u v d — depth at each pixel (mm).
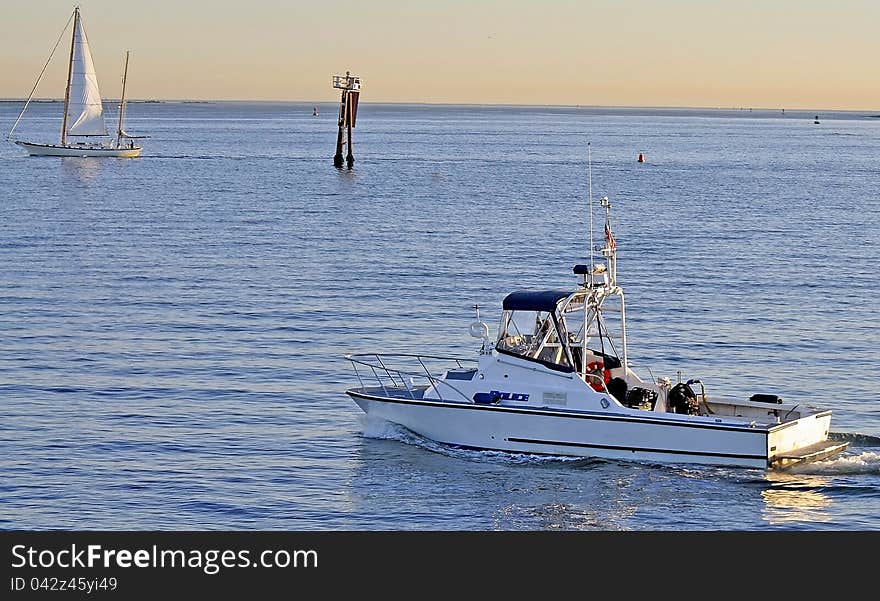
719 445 25906
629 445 26438
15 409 31484
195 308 46656
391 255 62125
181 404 32219
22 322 43688
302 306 47125
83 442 28609
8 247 64625
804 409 27094
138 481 25984
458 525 23781
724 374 36156
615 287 28234
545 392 27172
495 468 26734
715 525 23672
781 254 62938
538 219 80938
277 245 66188
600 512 24344
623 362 28391
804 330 42562
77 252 62906
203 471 26688
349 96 132000
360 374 35906
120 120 157000
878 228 76062
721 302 48250
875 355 38562
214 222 78375
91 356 37906
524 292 27938
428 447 28094
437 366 37031
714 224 78125
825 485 25484
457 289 51625
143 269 56875
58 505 24562
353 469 26844
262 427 30078
